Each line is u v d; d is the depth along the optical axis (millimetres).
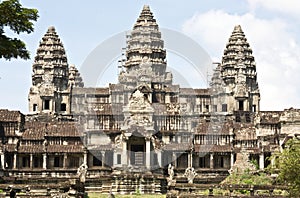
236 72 199750
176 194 94688
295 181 83375
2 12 52594
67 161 143250
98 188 125500
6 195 87625
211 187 100625
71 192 91812
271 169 94750
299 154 85250
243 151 136875
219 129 150000
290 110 143875
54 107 197375
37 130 148000
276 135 145500
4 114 148500
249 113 185500
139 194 120688
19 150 142500
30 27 54469
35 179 127062
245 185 100688
